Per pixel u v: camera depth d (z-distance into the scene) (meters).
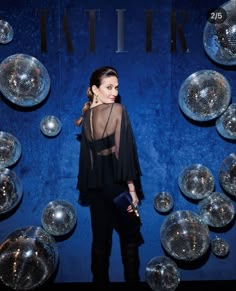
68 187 2.65
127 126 2.24
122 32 2.56
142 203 2.66
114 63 2.58
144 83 2.60
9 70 2.34
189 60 2.60
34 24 2.56
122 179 2.17
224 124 2.50
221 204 2.49
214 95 2.38
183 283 2.66
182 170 2.61
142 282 2.66
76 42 2.57
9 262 2.24
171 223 2.40
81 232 2.66
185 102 2.44
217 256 2.68
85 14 2.55
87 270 2.68
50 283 2.67
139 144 2.64
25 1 2.54
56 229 2.47
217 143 2.65
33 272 2.26
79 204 2.65
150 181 2.65
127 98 2.61
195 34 2.59
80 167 2.34
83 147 2.32
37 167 2.64
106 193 2.23
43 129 2.54
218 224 2.51
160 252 2.67
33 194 2.65
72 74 2.59
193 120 2.63
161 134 2.63
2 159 2.44
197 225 2.38
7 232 2.66
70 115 2.62
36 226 2.62
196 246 2.37
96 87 2.32
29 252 2.25
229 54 2.38
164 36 2.58
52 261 2.35
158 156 2.64
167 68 2.60
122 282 2.65
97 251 2.38
